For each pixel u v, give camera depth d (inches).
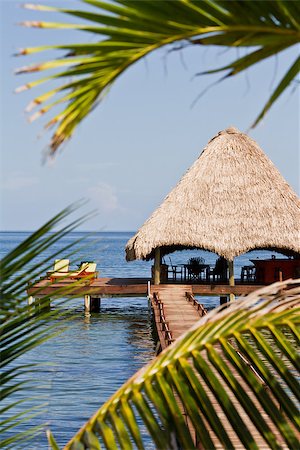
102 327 1182.9
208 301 1733.5
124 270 2965.1
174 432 112.3
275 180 1251.2
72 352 916.6
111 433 113.9
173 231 1175.6
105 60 83.6
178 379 116.0
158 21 83.9
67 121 82.4
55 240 118.1
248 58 89.7
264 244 1169.4
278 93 90.3
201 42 87.4
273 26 86.7
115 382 724.0
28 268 127.7
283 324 121.0
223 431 112.4
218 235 1173.7
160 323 768.9
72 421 558.9
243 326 121.4
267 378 117.9
